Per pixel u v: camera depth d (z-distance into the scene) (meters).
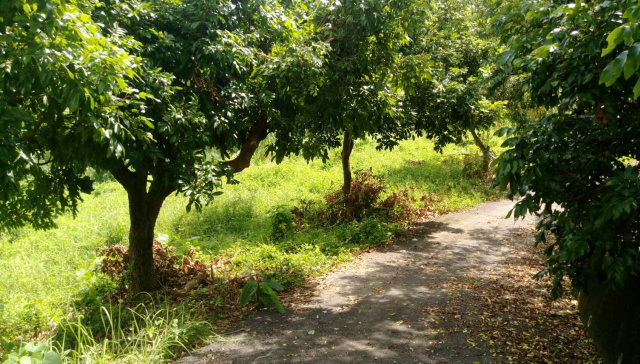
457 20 13.54
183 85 6.76
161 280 8.23
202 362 4.91
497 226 12.34
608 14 3.25
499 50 12.66
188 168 6.20
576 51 3.51
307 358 4.96
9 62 3.75
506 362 4.71
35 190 6.20
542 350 4.94
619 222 3.47
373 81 7.86
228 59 6.24
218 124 6.33
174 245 10.88
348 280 8.05
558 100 4.12
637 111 3.66
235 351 5.18
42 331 6.42
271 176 19.08
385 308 6.47
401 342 5.29
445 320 5.90
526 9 3.98
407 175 18.73
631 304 4.40
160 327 5.54
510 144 3.66
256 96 7.09
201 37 6.41
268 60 6.89
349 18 7.00
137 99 5.73
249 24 7.06
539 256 9.12
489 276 7.91
